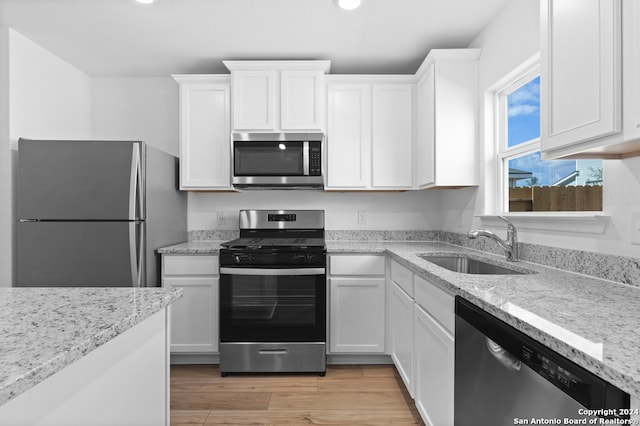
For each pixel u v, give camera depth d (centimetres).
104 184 220
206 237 312
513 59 196
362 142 277
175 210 282
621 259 127
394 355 234
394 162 278
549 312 92
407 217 314
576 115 109
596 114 101
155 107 313
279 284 244
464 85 239
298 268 242
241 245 244
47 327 73
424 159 260
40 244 219
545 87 125
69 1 201
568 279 136
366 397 212
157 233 247
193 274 251
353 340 252
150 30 234
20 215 219
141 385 93
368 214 314
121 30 233
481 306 107
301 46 256
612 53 94
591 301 104
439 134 238
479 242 236
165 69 297
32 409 59
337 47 258
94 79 312
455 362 129
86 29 232
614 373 59
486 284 127
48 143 220
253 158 270
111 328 73
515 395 91
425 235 312
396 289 227
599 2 99
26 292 105
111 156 221
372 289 252
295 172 270
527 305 99
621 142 95
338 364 259
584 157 125
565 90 114
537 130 195
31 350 61
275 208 313
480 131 236
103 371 77
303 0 201
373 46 256
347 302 252
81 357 65
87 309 87
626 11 91
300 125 269
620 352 66
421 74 265
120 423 83
